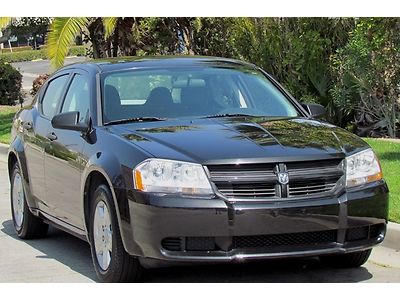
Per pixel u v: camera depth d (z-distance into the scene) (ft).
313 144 20.25
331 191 19.67
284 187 19.24
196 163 19.15
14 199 28.53
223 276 21.61
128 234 19.56
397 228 24.38
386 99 47.44
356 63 46.65
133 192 19.38
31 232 27.58
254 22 53.26
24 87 120.47
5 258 25.12
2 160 52.13
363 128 49.16
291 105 24.61
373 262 23.21
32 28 78.48
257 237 19.11
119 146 20.49
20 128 27.76
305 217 19.11
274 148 19.74
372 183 20.30
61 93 25.72
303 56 50.11
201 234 18.80
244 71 25.18
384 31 45.50
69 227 23.95
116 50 60.44
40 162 25.31
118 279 20.59
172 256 18.93
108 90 23.31
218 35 57.98
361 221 19.84
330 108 50.65
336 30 49.55
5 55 195.11
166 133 20.85
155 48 59.41
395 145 41.42
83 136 22.48
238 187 19.11
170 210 18.81
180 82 24.07
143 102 23.25
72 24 54.08
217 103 23.70
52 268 23.58
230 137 20.43
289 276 21.57
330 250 19.53
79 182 22.21
